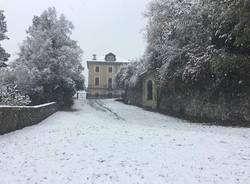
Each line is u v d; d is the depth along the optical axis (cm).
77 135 1505
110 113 3406
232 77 2167
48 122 2302
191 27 2581
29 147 1180
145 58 3928
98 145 1218
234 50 2117
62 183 734
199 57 2386
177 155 1034
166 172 827
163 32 3381
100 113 3400
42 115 2469
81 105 4894
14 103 2717
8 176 788
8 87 3042
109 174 809
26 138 1413
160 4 3456
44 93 4269
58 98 4353
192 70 2442
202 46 2470
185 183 733
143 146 1198
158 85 3716
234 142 1300
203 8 2430
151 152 1083
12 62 4434
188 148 1159
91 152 1081
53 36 4409
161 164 912
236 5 1898
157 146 1198
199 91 2630
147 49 3778
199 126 2030
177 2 3161
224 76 2202
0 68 4331
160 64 3547
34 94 4209
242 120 2086
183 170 846
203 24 2497
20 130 1733
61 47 4412
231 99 2188
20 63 4284
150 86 4381
